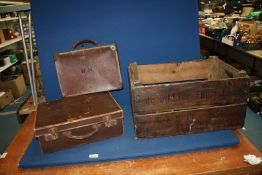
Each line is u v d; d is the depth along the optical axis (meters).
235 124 1.15
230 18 3.15
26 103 2.03
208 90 1.07
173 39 1.46
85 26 1.38
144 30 1.43
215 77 1.39
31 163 1.01
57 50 1.38
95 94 1.27
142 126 1.09
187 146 1.07
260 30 2.39
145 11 1.41
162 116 1.08
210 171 0.96
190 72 1.40
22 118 1.90
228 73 1.23
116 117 1.09
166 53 1.48
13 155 1.11
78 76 1.26
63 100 1.22
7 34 3.49
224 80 1.06
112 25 1.40
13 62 3.57
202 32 3.31
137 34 1.43
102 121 1.08
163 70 1.37
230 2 3.77
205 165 0.99
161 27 1.44
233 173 0.98
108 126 1.10
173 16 1.43
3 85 3.39
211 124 1.13
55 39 1.37
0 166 1.04
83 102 1.19
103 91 1.29
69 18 1.36
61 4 1.33
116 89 1.31
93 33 1.40
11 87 3.43
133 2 1.39
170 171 0.97
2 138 2.45
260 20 2.76
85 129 1.07
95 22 1.38
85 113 1.08
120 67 1.40
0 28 3.58
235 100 1.10
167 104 1.07
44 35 1.35
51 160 1.02
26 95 3.58
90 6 1.36
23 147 1.16
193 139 1.11
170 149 1.05
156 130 1.11
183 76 1.40
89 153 1.05
